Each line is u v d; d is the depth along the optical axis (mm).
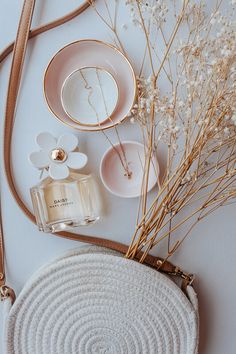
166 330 742
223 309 791
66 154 709
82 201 741
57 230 744
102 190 767
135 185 760
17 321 748
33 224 773
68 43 740
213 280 785
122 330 744
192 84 647
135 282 728
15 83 728
